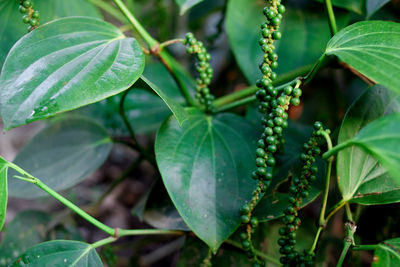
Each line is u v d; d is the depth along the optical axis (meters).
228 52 1.06
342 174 0.69
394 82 0.63
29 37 0.68
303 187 0.69
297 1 0.85
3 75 0.66
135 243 0.93
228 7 0.83
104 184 1.24
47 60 0.67
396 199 0.69
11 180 0.82
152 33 1.21
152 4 1.22
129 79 0.66
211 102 0.76
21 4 0.70
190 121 0.73
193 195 0.69
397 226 0.78
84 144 0.85
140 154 0.90
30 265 0.69
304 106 1.08
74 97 0.65
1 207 0.66
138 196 1.21
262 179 0.68
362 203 0.69
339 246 0.86
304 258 0.70
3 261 0.82
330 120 1.01
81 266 0.69
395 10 0.87
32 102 0.65
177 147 0.71
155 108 0.89
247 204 0.69
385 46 0.66
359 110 0.69
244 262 0.77
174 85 0.89
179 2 0.76
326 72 1.04
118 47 0.69
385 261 0.66
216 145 0.72
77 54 0.68
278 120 0.67
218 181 0.70
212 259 0.77
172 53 1.21
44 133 0.85
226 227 0.68
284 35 0.83
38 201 1.15
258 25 0.83
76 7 0.85
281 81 0.80
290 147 0.80
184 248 0.78
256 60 0.82
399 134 0.60
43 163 0.84
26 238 0.85
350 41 0.68
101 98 0.65
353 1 0.78
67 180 0.82
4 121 0.64
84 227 1.10
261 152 0.67
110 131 0.89
